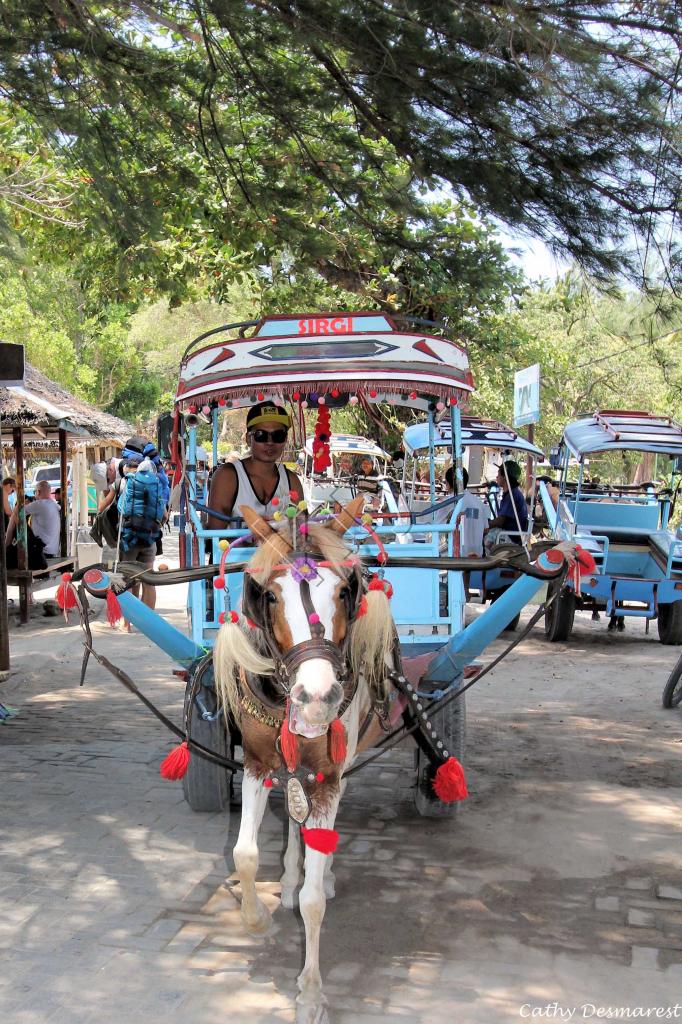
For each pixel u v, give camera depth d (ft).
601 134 21.68
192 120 27.48
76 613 46.47
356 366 16.38
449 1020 11.79
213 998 12.30
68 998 12.28
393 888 15.57
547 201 23.50
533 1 19.63
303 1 20.29
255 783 13.21
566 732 25.70
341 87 24.44
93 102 24.70
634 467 79.00
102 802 19.74
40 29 21.89
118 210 26.50
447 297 53.93
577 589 14.32
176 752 14.43
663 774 21.91
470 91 21.80
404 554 17.07
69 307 118.42
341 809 19.29
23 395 44.42
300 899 12.01
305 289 52.01
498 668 35.01
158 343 115.44
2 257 36.17
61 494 53.67
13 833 17.99
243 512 12.28
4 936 13.96
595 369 98.63
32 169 44.73
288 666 11.32
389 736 14.90
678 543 39.75
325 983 12.63
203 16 23.39
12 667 33.60
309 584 11.57
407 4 19.38
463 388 16.88
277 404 20.61
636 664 35.88
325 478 28.12
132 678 32.63
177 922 14.40
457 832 18.08
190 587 17.87
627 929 14.15
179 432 19.01
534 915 14.61
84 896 15.31
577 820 18.76
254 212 34.17
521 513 42.01
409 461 44.29
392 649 14.49
